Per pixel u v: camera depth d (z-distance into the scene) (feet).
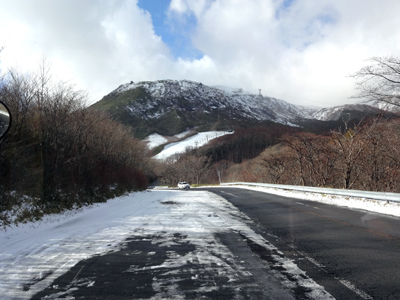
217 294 12.64
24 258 18.22
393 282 13.73
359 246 20.10
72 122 49.60
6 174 32.83
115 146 82.12
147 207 47.09
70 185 47.03
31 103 41.11
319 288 13.19
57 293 12.90
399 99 38.75
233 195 70.08
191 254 18.97
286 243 21.52
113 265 16.76
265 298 12.21
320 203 46.73
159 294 12.70
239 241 22.43
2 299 12.31
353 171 81.25
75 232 26.45
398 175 69.67
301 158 100.58
